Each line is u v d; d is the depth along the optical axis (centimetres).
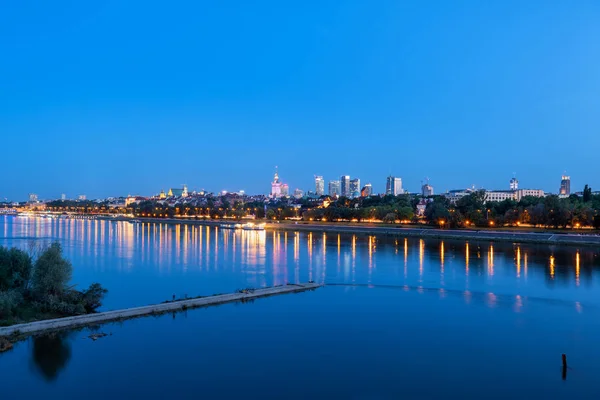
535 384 6309
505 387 6228
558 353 7369
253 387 6222
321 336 8131
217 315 9331
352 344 7756
